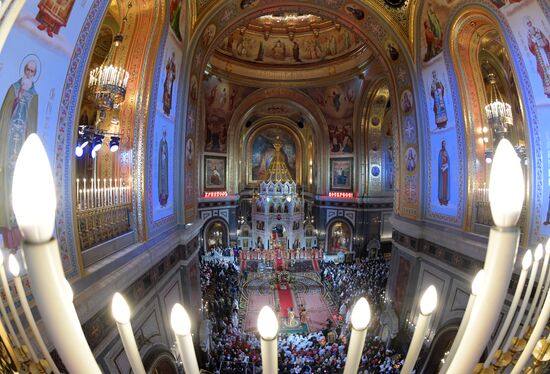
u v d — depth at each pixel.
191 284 13.40
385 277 21.83
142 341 8.57
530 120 8.77
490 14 9.23
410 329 14.02
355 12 14.64
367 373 12.42
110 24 10.49
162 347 9.39
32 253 1.07
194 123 14.71
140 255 8.95
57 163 6.05
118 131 9.52
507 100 15.05
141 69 9.66
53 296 1.14
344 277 23.38
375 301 18.31
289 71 28.12
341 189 31.16
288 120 36.00
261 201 32.56
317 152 32.38
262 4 14.57
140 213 9.63
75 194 6.46
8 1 1.82
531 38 8.20
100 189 8.14
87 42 6.31
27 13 4.98
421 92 14.02
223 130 30.83
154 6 9.33
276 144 34.28
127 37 9.59
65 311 1.20
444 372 1.93
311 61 27.50
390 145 30.14
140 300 8.96
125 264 8.12
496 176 1.35
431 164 14.09
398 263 16.17
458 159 12.30
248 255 29.38
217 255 30.23
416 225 14.35
